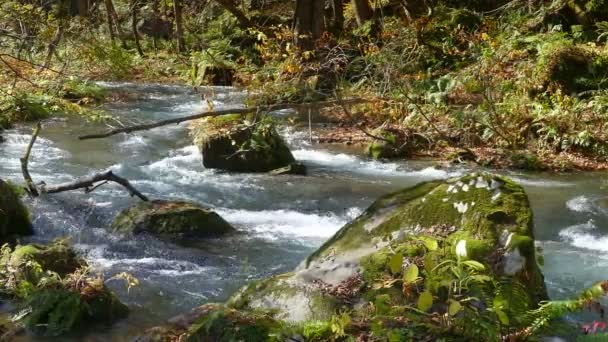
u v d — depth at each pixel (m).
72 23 10.21
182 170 11.04
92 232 7.80
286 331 4.47
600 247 7.86
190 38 24.62
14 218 7.71
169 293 6.25
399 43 15.27
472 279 4.67
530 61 15.41
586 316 5.49
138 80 21.08
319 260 5.44
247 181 10.44
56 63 14.42
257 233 8.09
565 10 19.53
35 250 6.25
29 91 14.46
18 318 5.54
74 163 11.30
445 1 21.36
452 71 16.27
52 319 5.45
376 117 14.29
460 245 4.62
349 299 4.91
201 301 6.11
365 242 5.50
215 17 25.62
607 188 10.40
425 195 5.66
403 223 5.53
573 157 12.35
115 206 8.76
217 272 6.81
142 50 25.50
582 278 6.74
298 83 13.05
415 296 4.81
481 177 5.65
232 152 11.02
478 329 4.35
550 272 6.92
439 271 4.78
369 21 19.16
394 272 4.54
